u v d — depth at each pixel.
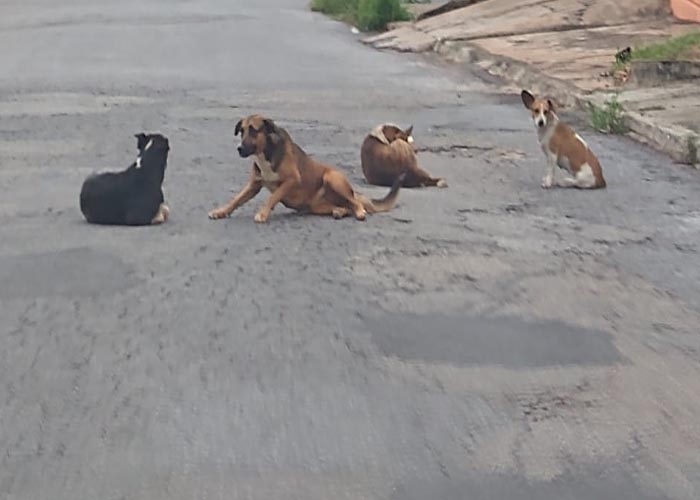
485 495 5.45
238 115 16.25
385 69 21.75
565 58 20.78
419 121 15.85
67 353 7.16
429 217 10.56
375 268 8.95
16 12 34.25
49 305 8.04
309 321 7.74
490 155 13.57
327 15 33.81
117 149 13.69
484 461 5.79
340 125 15.46
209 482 5.54
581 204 11.10
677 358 7.16
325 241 9.70
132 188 10.18
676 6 24.67
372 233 9.97
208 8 35.75
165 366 6.95
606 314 7.95
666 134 13.82
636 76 17.69
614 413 6.36
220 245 9.55
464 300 8.20
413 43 25.34
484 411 6.36
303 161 10.46
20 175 12.30
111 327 7.61
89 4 37.25
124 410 6.34
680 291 8.48
